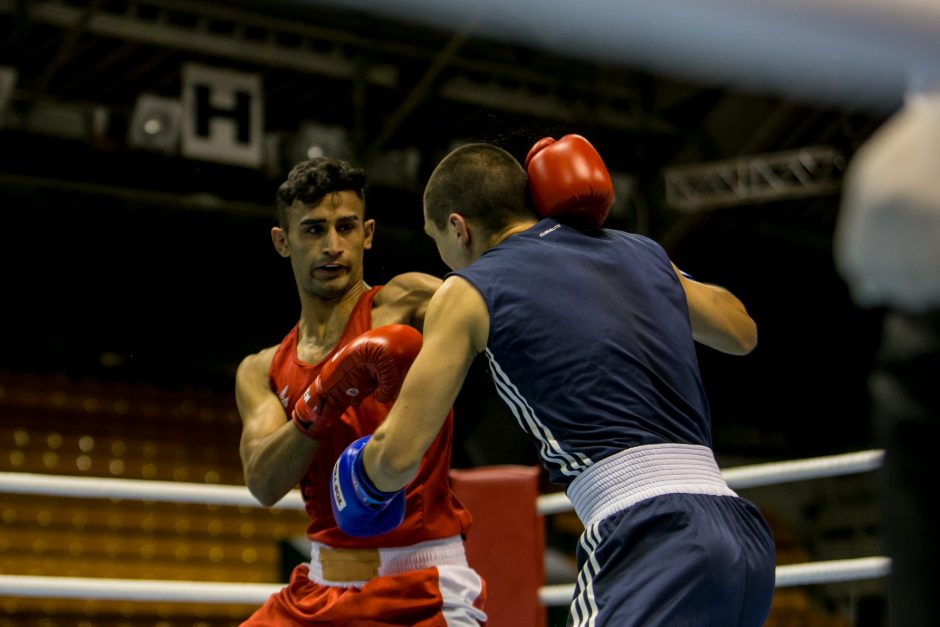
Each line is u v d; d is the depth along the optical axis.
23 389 9.94
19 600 8.43
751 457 11.20
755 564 1.68
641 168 9.81
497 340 1.80
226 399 10.91
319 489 2.14
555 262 1.85
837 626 10.36
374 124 9.84
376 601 2.02
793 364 11.20
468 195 1.96
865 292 0.71
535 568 2.94
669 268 1.96
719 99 9.76
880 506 0.79
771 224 10.50
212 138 8.56
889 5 0.47
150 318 9.58
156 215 9.07
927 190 0.65
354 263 2.21
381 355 1.89
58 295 9.22
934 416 0.74
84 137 8.56
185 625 8.88
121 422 10.16
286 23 8.55
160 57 8.80
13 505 9.02
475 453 9.45
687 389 1.82
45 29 8.41
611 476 1.71
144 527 9.34
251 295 9.87
